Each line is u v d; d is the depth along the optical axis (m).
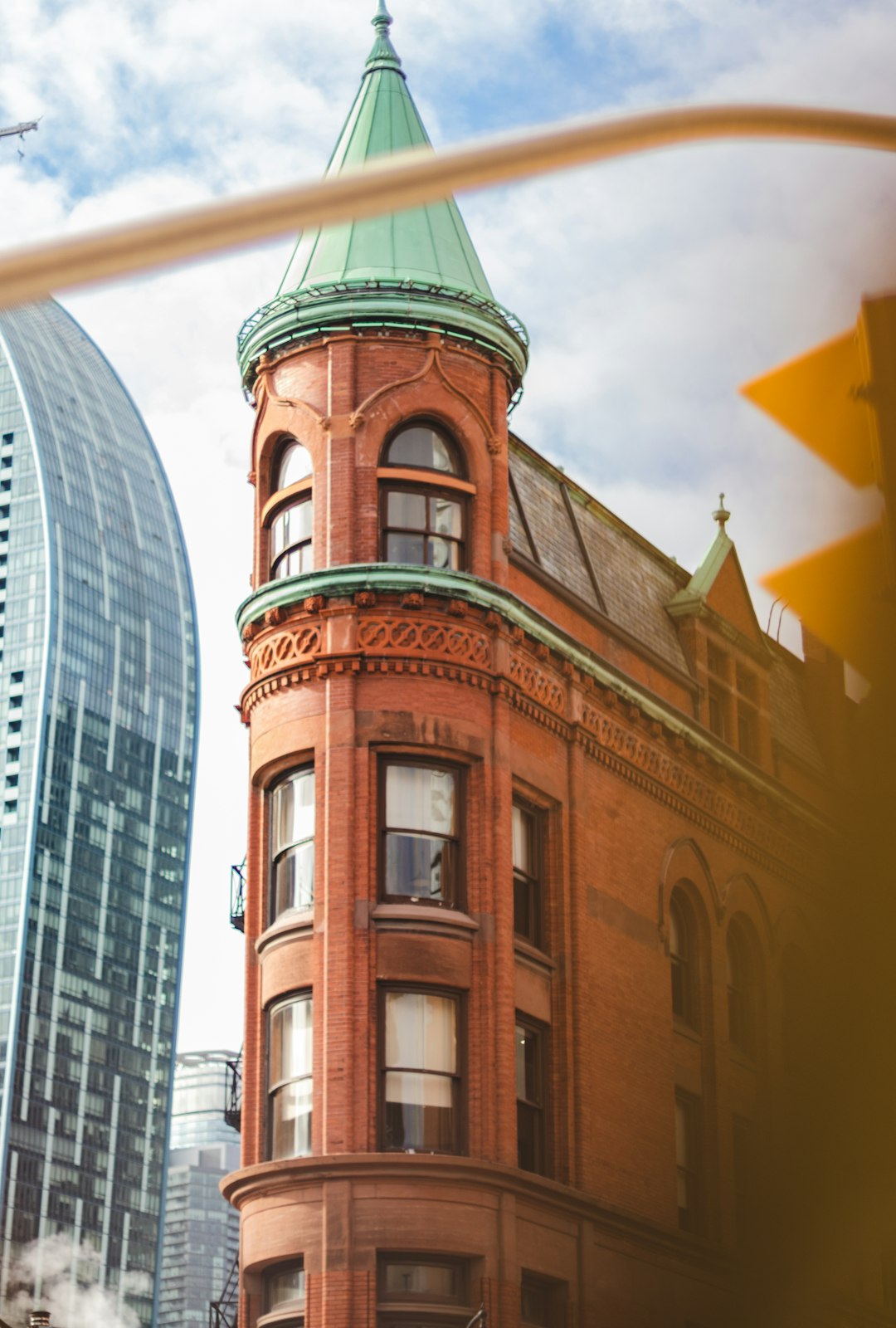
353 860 36.44
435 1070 36.00
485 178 8.59
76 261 7.55
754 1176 45.00
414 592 38.06
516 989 38.31
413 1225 34.28
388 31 46.31
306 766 37.91
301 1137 35.59
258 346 40.72
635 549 48.53
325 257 40.97
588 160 9.10
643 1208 40.44
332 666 37.62
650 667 46.12
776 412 15.73
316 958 36.03
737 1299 42.59
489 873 37.62
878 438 15.31
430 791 37.78
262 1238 34.75
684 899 45.81
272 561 39.97
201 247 7.79
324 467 39.06
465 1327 34.38
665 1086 42.59
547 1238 36.91
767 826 48.75
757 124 10.45
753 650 50.31
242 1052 37.62
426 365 39.88
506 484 40.94
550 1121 38.72
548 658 41.00
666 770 45.16
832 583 15.86
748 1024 46.94
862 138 11.05
